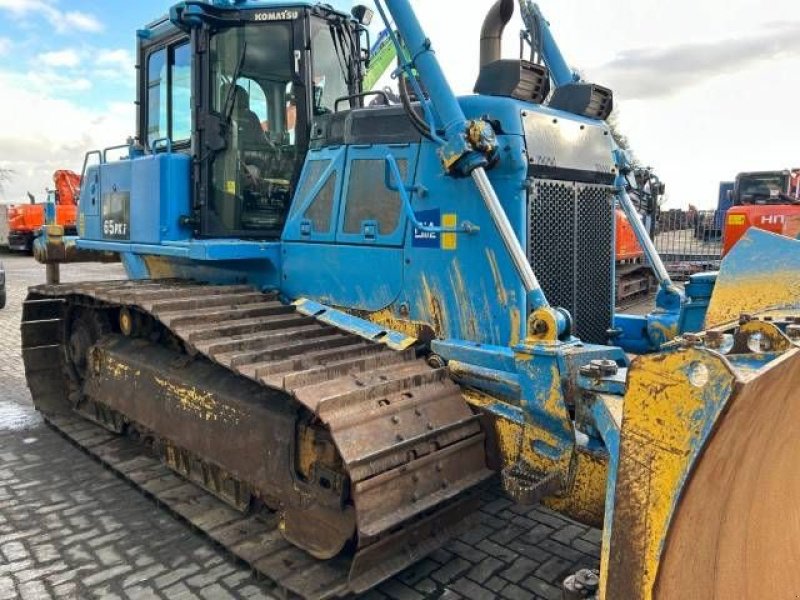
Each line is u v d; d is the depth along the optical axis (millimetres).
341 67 4707
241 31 4375
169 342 4367
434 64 3262
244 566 3330
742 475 2125
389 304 3660
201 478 3957
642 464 1952
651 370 1911
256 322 3656
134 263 5738
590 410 2621
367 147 3730
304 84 4309
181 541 3604
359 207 3773
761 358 2031
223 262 4652
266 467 3264
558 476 2734
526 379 2818
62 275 17625
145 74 5230
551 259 3453
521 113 3270
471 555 3463
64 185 17484
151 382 4188
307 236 4051
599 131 3752
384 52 6145
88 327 5234
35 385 5566
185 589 3154
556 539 3625
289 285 4199
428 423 2945
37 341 5582
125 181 4961
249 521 3629
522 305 3162
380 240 3674
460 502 3109
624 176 3996
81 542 3602
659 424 1903
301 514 3135
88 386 4980
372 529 2584
